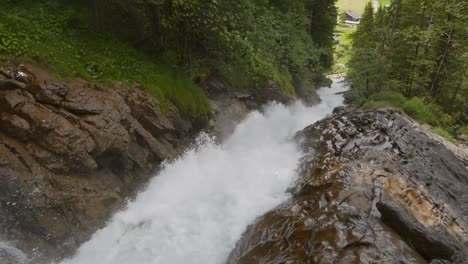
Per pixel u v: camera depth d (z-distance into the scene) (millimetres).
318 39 39062
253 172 12820
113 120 10102
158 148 11648
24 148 8266
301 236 8312
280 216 9336
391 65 25562
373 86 25219
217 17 14219
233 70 18141
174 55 15578
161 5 14008
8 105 8367
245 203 10711
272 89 22328
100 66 11484
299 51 28922
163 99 12672
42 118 8594
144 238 9281
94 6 12859
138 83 12172
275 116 21406
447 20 23906
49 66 9977
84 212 8883
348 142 14352
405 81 25797
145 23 14156
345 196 9688
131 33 13977
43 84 9258
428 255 8062
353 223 8547
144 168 11055
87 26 12797
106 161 10078
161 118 12062
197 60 16406
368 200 9609
